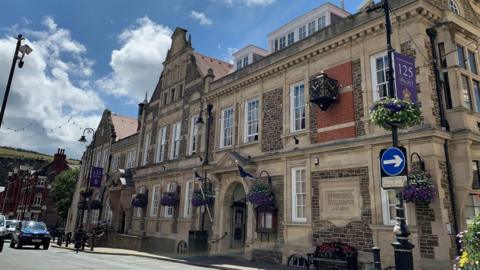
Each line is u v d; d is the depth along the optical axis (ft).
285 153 49.62
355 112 42.78
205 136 68.49
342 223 41.09
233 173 58.39
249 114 60.03
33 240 74.84
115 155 114.11
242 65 71.31
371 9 31.53
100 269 39.45
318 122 46.93
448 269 31.42
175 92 82.99
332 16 55.21
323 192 43.93
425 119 35.81
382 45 41.42
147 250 76.38
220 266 44.52
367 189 39.47
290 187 48.49
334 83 45.29
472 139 35.14
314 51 49.06
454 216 33.99
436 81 37.63
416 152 35.63
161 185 80.43
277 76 55.36
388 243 36.40
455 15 40.14
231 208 60.49
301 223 45.52
